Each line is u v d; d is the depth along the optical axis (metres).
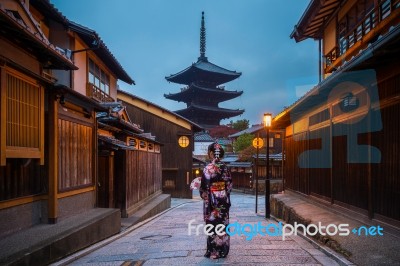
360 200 8.50
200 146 54.72
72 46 13.99
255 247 7.08
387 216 7.15
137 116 33.97
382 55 6.23
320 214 10.24
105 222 9.49
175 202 30.12
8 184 6.66
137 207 16.09
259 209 22.02
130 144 16.05
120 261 6.41
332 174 10.52
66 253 6.92
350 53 12.51
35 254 5.73
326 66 15.49
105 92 18.80
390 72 6.83
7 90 6.30
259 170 42.47
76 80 14.35
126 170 14.24
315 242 7.36
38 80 7.36
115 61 17.58
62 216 8.47
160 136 34.31
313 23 15.94
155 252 7.06
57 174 8.11
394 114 6.82
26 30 5.91
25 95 6.92
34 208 7.65
